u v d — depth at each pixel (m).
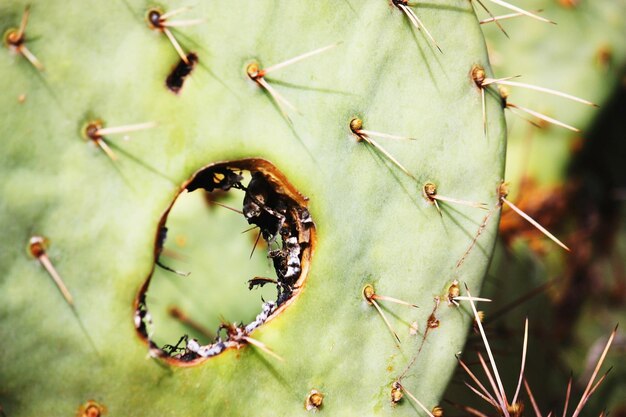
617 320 0.62
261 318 0.42
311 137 0.41
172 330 0.56
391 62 0.42
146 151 0.40
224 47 0.40
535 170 0.60
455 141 0.43
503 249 0.58
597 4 0.60
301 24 0.41
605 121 0.61
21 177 0.39
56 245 0.39
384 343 0.43
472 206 0.44
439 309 0.43
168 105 0.40
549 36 0.59
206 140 0.40
